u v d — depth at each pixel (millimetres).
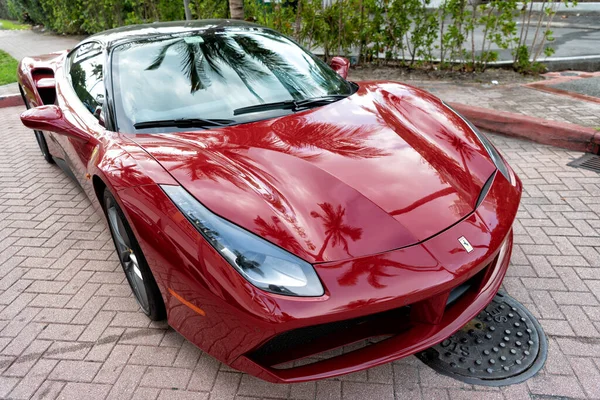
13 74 8422
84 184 2951
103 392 2037
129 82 2619
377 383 2004
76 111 2902
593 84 6090
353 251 1691
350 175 1980
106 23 11219
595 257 2760
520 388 1936
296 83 2785
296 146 2174
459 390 1944
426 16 7016
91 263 3002
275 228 1731
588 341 2158
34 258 3088
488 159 2320
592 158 4094
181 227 1785
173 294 1874
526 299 2439
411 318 1876
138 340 2320
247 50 2939
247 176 1959
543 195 3496
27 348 2312
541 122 4484
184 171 1976
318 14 7379
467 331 2229
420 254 1715
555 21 11305
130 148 2197
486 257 1804
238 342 1706
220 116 2461
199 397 1985
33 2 14258
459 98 5688
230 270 1655
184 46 2861
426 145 2281
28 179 4355
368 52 7605
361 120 2441
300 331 1709
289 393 1982
